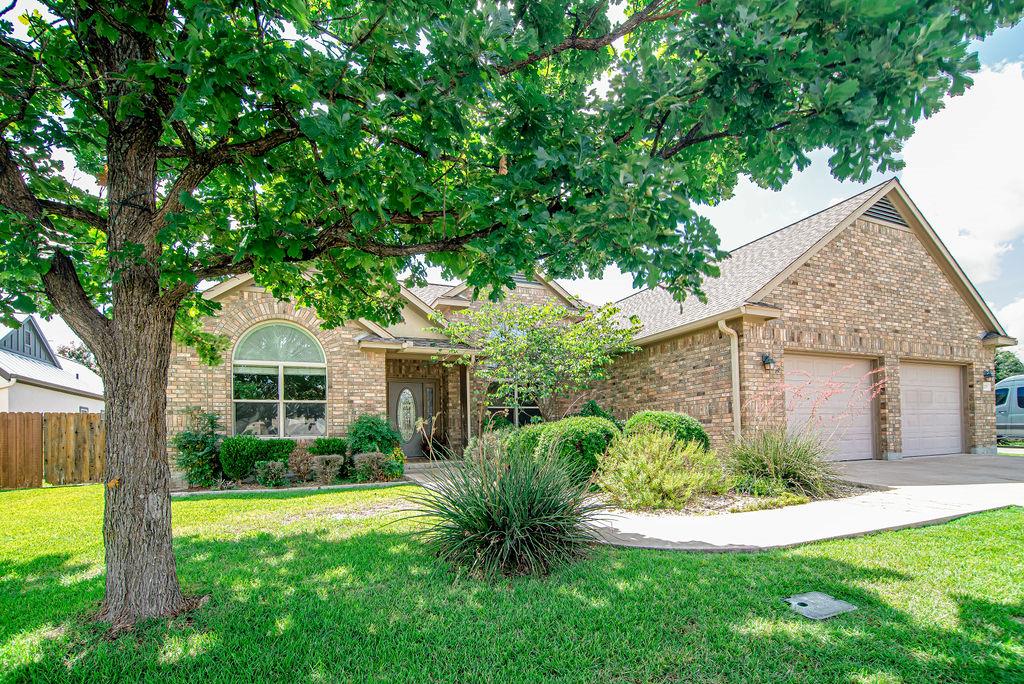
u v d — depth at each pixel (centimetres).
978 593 373
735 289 1177
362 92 279
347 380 1218
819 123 282
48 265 318
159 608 364
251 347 1165
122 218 358
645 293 1764
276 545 547
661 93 274
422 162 344
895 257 1280
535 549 453
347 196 336
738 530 566
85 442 1183
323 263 501
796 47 251
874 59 259
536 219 299
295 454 1062
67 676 296
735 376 1073
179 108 251
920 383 1313
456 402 1477
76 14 297
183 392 1088
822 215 1300
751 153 305
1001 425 1842
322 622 353
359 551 518
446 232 386
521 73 351
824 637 314
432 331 1383
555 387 1253
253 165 348
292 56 269
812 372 1156
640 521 618
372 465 1093
